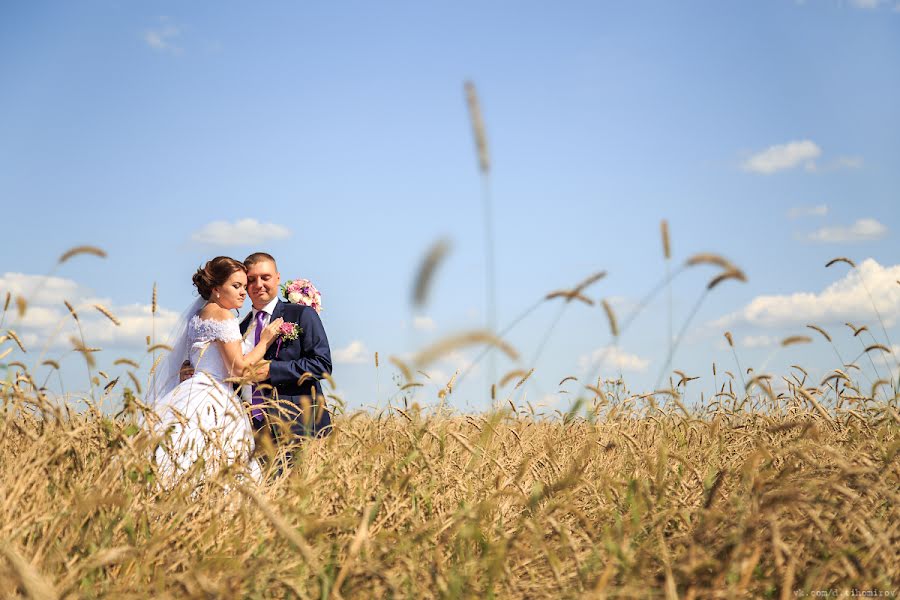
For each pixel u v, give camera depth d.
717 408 5.51
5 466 3.59
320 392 6.28
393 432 4.43
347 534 3.41
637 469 4.43
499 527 3.67
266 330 6.23
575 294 3.49
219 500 3.60
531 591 3.14
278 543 3.28
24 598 2.59
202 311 6.07
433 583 3.00
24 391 3.79
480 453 4.03
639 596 2.74
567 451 4.82
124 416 4.05
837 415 5.14
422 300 2.99
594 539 3.57
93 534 3.18
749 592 2.88
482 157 3.23
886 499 3.48
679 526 3.75
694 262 3.38
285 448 4.47
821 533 3.05
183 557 3.07
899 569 2.93
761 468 3.78
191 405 5.44
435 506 3.77
